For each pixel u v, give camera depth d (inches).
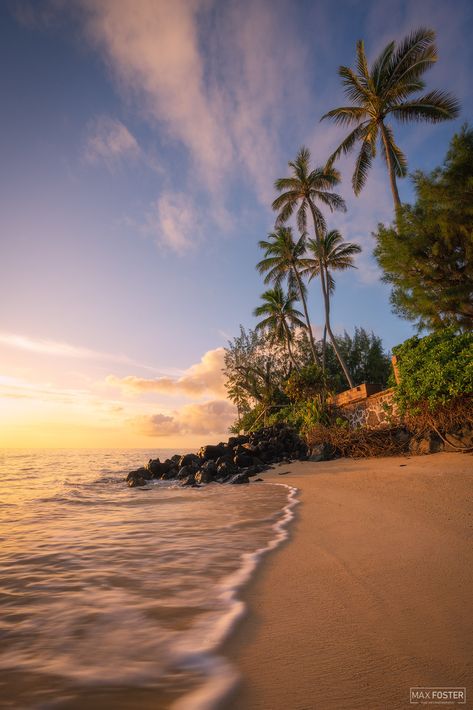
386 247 514.0
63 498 413.7
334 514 230.1
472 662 74.7
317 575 130.1
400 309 538.3
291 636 89.3
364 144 987.9
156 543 189.0
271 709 63.9
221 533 206.1
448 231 466.3
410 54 885.2
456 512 200.2
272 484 446.6
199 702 66.9
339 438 617.3
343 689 68.4
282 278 1507.1
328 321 1197.7
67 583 132.6
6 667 80.3
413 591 110.3
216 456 765.3
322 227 1307.8
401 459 481.4
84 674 77.2
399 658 77.5
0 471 951.6
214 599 114.6
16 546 189.6
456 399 433.1
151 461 733.3
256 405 1433.3
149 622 100.0
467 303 487.5
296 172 1312.7
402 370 506.0
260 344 1504.7
